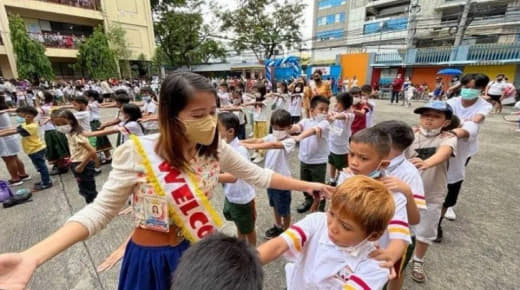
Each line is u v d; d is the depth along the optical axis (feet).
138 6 71.00
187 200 3.42
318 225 3.85
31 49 53.36
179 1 79.87
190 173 3.47
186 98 3.08
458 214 10.25
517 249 8.21
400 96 55.26
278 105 23.84
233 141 7.45
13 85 45.91
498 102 34.86
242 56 118.42
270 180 4.67
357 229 3.06
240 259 2.39
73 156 9.86
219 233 2.78
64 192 12.66
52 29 61.98
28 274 2.43
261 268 2.56
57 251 2.79
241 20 79.05
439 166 6.47
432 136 6.60
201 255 2.40
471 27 66.03
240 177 4.50
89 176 10.07
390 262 3.42
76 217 3.12
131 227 9.82
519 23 60.03
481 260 7.75
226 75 120.37
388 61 66.28
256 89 19.08
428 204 6.63
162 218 3.39
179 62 90.33
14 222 10.20
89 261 8.05
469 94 9.13
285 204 8.37
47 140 13.88
